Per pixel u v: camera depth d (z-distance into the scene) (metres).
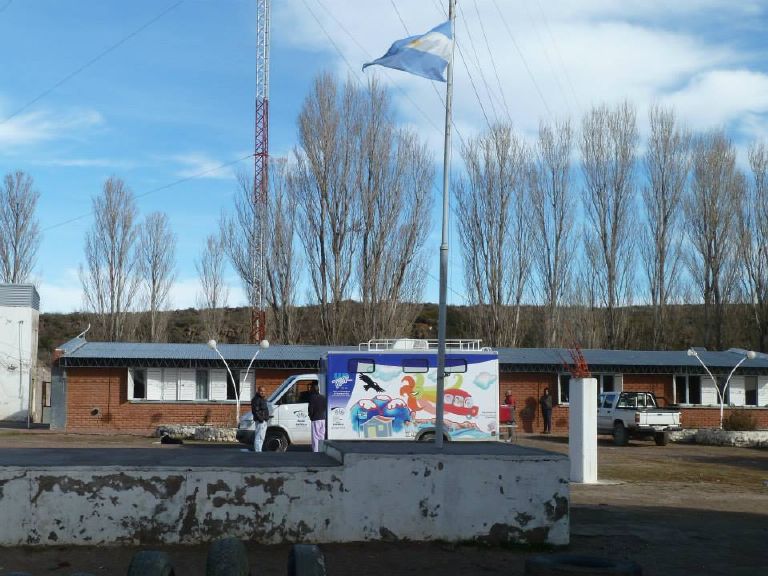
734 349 41.16
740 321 51.47
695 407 36.72
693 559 10.38
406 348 22.94
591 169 50.56
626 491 17.02
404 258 44.25
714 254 51.38
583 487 17.55
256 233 48.25
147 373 34.34
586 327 48.31
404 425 22.22
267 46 53.41
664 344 50.44
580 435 18.44
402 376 22.38
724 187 51.38
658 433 30.44
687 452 27.94
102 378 34.16
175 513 9.98
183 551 9.80
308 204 45.00
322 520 10.18
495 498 10.45
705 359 38.06
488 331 47.00
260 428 22.50
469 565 9.57
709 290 51.44
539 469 10.53
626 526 12.48
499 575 9.22
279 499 10.12
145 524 9.93
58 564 9.20
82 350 34.47
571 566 8.93
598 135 50.53
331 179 44.59
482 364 22.62
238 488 10.07
